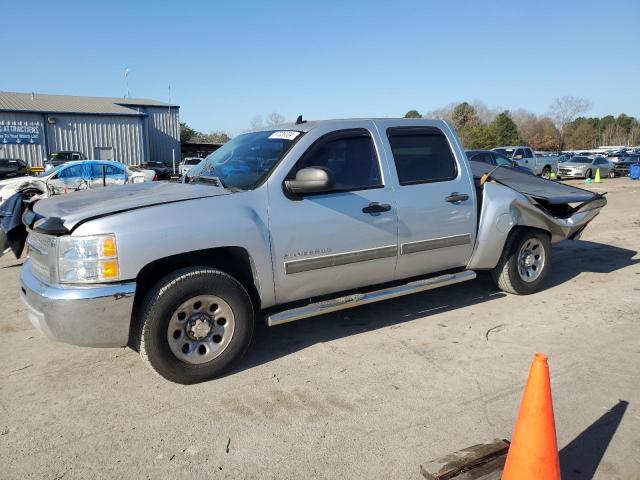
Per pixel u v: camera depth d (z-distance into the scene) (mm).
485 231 5305
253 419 3424
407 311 5477
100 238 3535
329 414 3471
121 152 37312
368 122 4723
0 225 6590
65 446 3148
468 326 5039
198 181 4582
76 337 3572
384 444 3129
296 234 4164
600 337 4758
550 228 5941
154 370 3783
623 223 11703
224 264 4230
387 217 4602
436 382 3900
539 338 4742
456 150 5199
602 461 2947
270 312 4555
